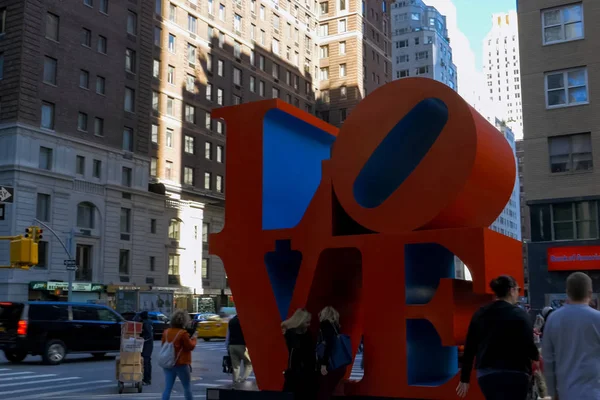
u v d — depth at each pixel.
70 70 44.72
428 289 7.96
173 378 9.18
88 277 45.22
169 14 56.38
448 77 146.88
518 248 7.66
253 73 66.12
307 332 7.28
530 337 5.29
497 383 5.23
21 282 40.41
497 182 7.46
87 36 46.56
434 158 7.11
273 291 8.05
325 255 7.81
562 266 27.42
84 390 14.02
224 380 16.05
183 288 54.75
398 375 7.18
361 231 8.47
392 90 7.55
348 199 7.64
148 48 52.12
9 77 41.41
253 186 8.26
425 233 7.08
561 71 28.62
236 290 8.24
